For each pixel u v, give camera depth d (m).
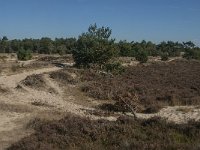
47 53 123.75
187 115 27.61
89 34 58.69
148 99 34.78
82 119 23.83
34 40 135.50
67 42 130.50
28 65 60.44
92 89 39.47
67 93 38.44
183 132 21.67
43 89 38.88
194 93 40.22
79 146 19.69
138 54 82.50
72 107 31.91
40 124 22.95
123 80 48.53
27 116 25.70
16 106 28.80
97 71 52.59
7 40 136.00
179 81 49.97
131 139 20.31
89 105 33.91
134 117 25.06
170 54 118.44
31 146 18.88
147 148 18.84
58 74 45.12
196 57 106.06
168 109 31.31
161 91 40.22
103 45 56.41
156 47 128.62
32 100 33.34
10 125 23.34
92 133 21.25
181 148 18.70
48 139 20.19
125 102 29.02
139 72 59.25
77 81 44.00
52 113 27.52
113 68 53.50
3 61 72.69
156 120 23.25
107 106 32.19
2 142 20.20
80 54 57.06
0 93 35.09
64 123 22.83
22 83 40.25
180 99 35.06
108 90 39.50
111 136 20.88
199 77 56.78
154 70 63.72
